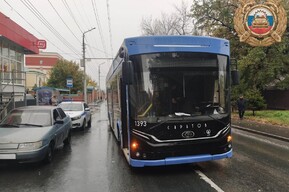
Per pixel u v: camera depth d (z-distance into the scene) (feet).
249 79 91.50
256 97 86.94
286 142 41.22
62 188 22.24
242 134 49.21
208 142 24.35
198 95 24.63
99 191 21.42
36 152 27.50
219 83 25.35
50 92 96.58
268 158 30.99
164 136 23.76
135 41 24.50
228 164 28.35
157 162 23.58
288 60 88.17
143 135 23.73
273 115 74.43
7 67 69.36
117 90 34.06
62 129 35.83
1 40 64.75
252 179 23.52
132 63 24.35
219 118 24.75
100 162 30.37
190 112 24.32
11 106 61.36
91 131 56.44
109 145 40.52
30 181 24.08
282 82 92.58
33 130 29.78
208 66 25.14
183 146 23.89
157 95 24.14
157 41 24.61
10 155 26.81
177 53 24.72
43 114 33.63
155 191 21.06
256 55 85.10
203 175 24.68
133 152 23.97
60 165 29.22
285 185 22.00
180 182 22.94
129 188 21.90
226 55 26.09
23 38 72.64
